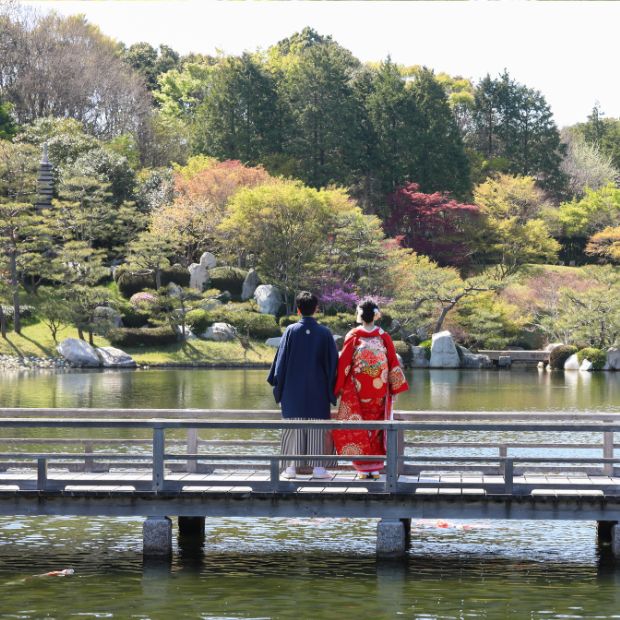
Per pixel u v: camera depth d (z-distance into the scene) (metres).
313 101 90.19
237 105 90.19
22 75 89.75
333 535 14.38
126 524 15.03
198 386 43.19
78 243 62.38
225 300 70.81
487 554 13.35
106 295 61.44
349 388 12.62
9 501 12.40
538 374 56.41
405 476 13.26
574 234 94.19
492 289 65.00
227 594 11.46
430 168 90.75
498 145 105.88
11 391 39.78
